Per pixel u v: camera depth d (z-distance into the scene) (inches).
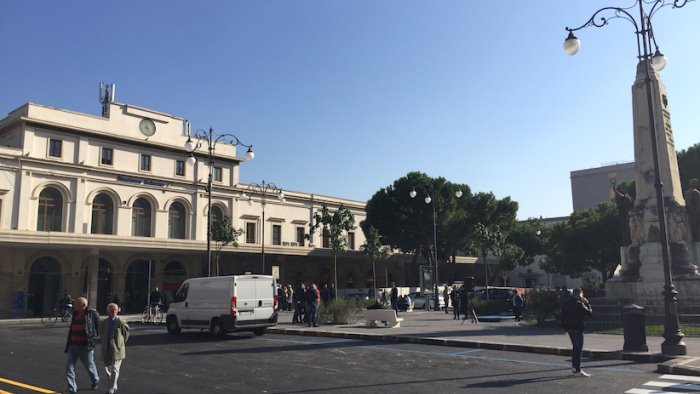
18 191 1364.4
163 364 499.2
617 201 906.1
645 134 850.8
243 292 755.4
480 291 1263.5
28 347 656.4
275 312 785.6
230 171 1879.9
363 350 594.2
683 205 829.2
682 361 450.6
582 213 2288.4
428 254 2108.8
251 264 1931.6
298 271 2086.6
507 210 2146.9
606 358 512.7
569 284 2987.2
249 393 360.8
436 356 538.3
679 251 799.7
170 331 818.8
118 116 1594.5
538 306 820.6
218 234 1594.5
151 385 393.1
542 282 3093.0
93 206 1515.7
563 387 370.6
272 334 811.4
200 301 781.3
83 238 1365.7
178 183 1701.5
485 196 2095.2
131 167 1606.8
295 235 2082.9
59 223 1443.2
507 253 2431.1
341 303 941.2
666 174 833.5
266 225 1977.1
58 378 427.5
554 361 496.7
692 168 1617.9
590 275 2625.5
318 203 2187.5
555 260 2235.5
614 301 789.2
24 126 1396.4
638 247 838.5
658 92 853.8
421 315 1206.9
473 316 915.4
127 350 612.7
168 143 1702.8
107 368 370.6
